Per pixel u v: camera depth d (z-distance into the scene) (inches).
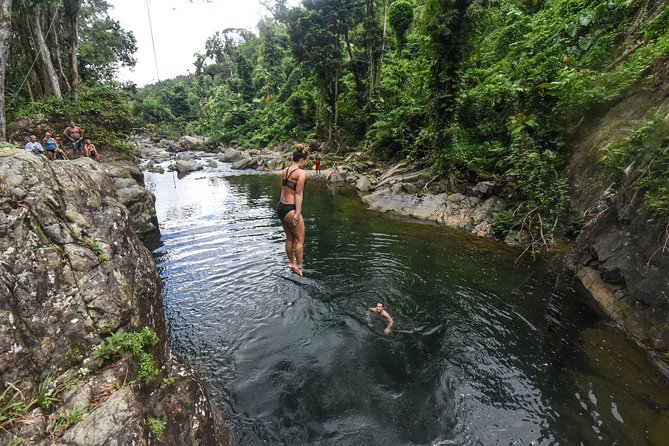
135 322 114.7
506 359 167.3
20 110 584.7
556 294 223.9
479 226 360.2
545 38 440.5
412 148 597.3
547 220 305.3
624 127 263.1
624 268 190.4
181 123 2050.9
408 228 378.6
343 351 177.3
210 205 506.0
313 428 132.6
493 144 433.7
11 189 103.3
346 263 287.0
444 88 450.9
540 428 129.5
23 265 94.4
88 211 128.7
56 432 74.5
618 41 352.8
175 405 101.0
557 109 333.4
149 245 338.3
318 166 766.5
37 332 89.6
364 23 818.8
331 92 949.2
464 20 411.5
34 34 692.1
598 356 164.9
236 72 1911.9
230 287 249.3
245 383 156.5
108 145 606.2
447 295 229.9
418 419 135.6
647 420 129.3
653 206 174.6
